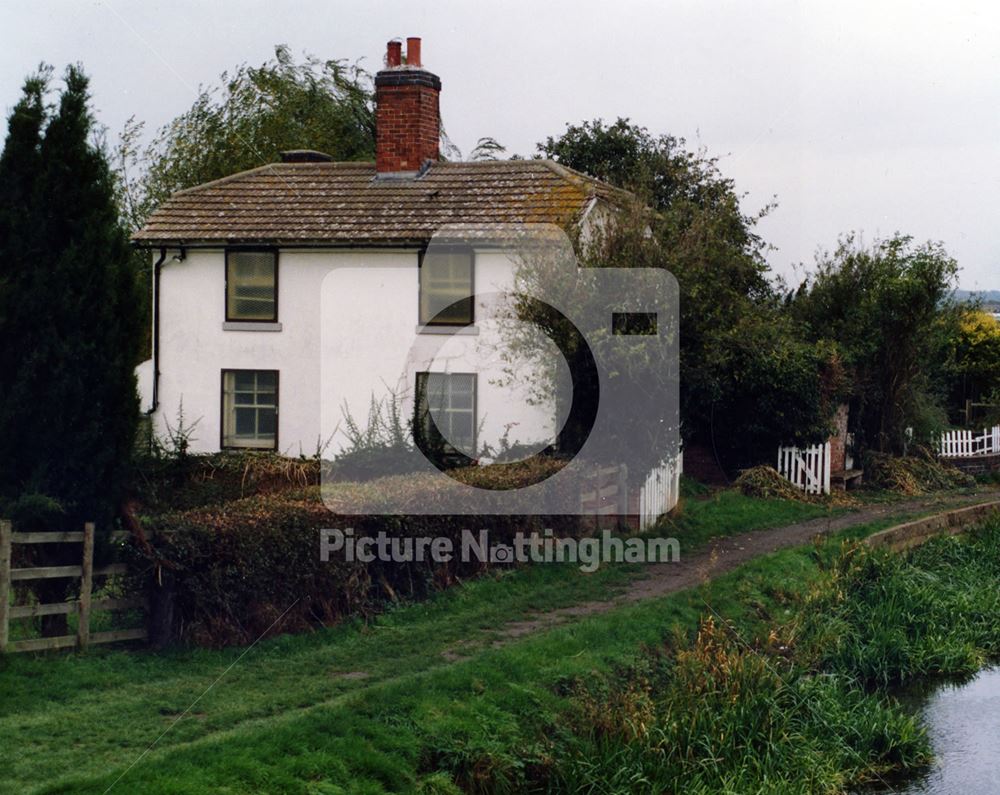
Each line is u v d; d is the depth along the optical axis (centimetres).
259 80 3622
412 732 1029
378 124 2580
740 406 2606
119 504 1238
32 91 1208
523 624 1420
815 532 2147
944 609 1923
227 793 852
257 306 2491
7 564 1127
